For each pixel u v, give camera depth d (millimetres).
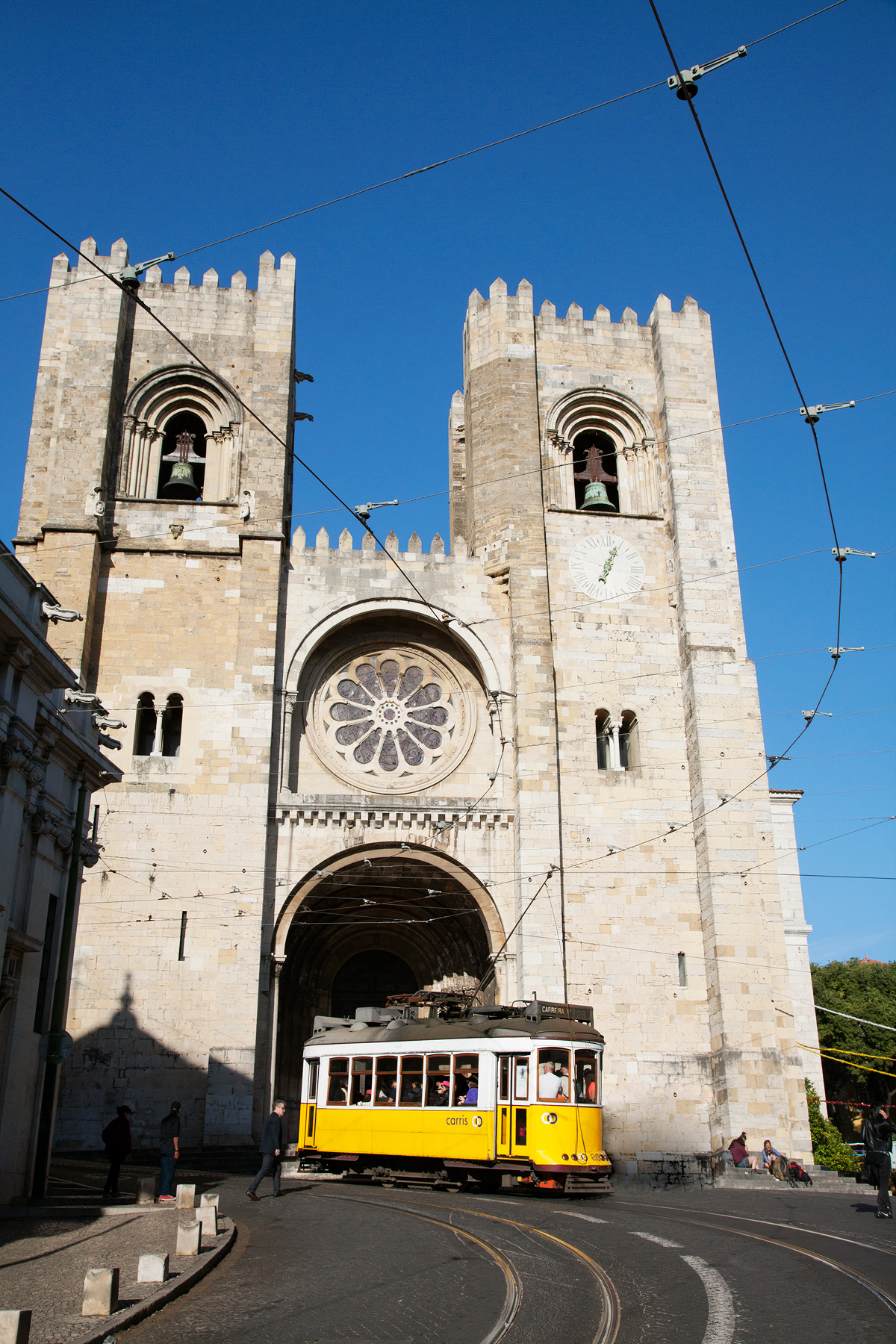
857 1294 13781
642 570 45031
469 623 43781
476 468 46062
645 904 40500
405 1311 13141
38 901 24375
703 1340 11688
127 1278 14641
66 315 46906
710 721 41938
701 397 46844
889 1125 22547
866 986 76688
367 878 42375
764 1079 37531
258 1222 21141
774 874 40344
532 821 40438
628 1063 38719
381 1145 30500
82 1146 35844
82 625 40594
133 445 44781
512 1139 27453
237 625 42188
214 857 39062
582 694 42969
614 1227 20531
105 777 28625
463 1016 31797
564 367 47688
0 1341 9953
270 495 43656
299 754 42562
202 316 46688
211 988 37469
